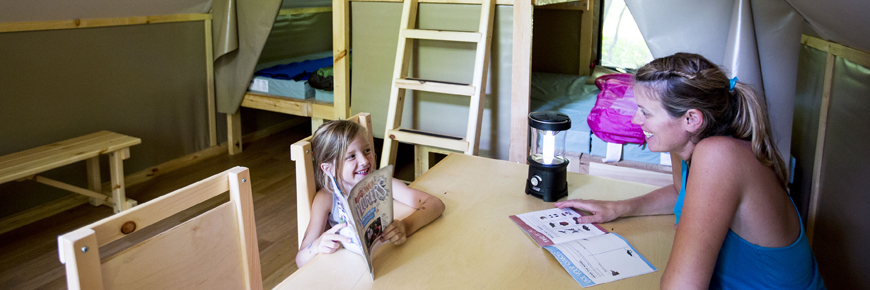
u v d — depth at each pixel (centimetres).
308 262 117
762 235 99
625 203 141
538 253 122
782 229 100
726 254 104
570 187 163
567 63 412
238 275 113
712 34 231
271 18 329
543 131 150
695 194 98
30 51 268
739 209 98
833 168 211
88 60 294
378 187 117
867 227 172
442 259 118
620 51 496
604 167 257
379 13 285
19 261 236
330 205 141
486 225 136
